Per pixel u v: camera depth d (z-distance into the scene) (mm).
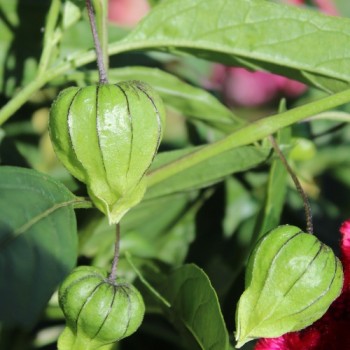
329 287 323
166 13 375
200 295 343
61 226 317
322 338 346
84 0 370
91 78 401
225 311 386
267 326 325
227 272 435
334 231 466
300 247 323
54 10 364
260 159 374
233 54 376
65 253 308
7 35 416
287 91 547
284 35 369
